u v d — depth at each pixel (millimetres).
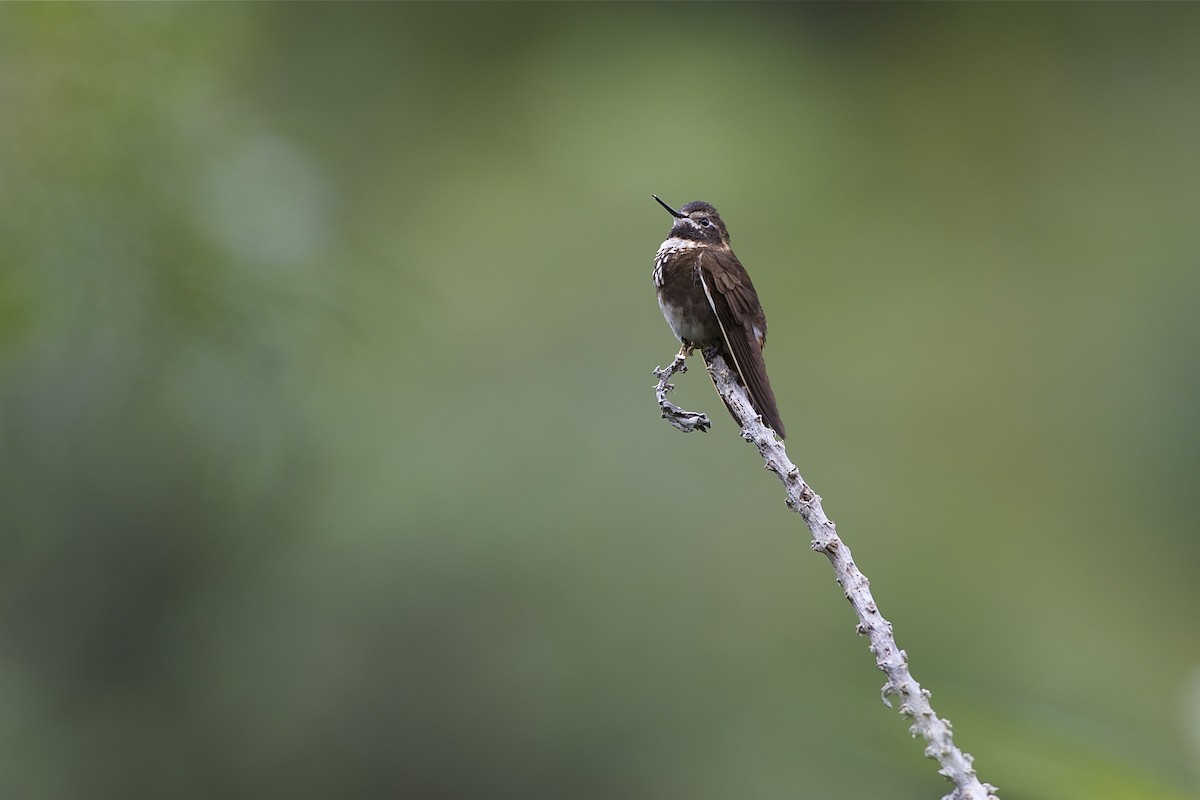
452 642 13203
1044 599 15750
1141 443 17953
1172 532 17406
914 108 23219
